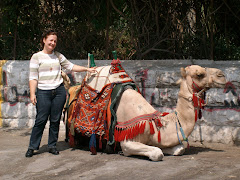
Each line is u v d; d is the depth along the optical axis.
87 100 5.18
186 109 4.78
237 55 8.09
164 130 4.75
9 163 4.61
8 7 8.26
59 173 4.07
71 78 6.93
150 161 4.43
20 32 8.55
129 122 4.75
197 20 7.95
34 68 4.81
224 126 6.06
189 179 3.58
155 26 8.24
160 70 6.45
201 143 6.09
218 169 3.92
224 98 6.04
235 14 7.96
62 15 8.60
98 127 5.00
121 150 5.11
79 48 8.64
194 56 7.98
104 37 8.64
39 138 4.98
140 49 8.23
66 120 5.60
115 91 4.93
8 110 7.38
